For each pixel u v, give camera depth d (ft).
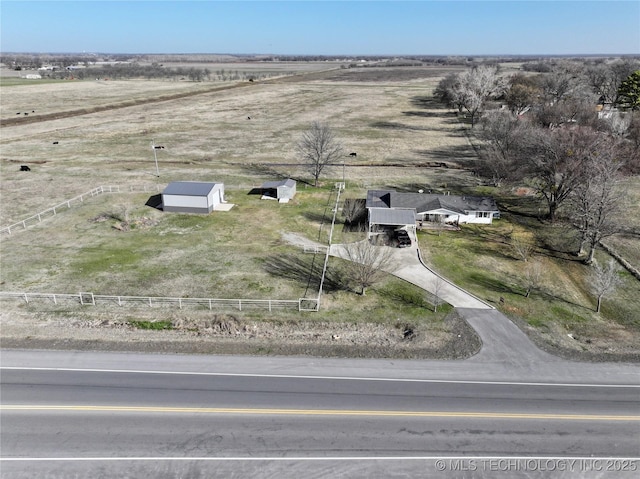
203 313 95.55
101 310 95.76
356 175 202.28
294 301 100.48
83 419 65.98
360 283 106.22
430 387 74.08
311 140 206.69
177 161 222.69
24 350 81.35
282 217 151.74
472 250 130.41
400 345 85.81
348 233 140.15
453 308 99.86
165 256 122.83
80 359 79.25
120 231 138.82
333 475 57.98
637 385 75.46
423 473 58.59
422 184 189.06
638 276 117.19
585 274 119.65
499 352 84.02
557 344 87.35
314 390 72.84
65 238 133.08
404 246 130.21
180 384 73.56
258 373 76.74
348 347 84.99
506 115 228.43
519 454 61.62
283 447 61.93
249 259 121.80
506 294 107.55
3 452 60.34
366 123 328.90
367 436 63.98
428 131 302.66
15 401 69.00
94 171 202.08
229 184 186.19
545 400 71.46
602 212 120.37
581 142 145.89
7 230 136.87
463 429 65.51
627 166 161.58
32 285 105.70
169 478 57.11
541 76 344.28
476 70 362.94
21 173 197.06
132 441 62.44
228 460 59.82
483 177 199.41
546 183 159.63
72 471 57.77
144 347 83.20
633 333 93.97
